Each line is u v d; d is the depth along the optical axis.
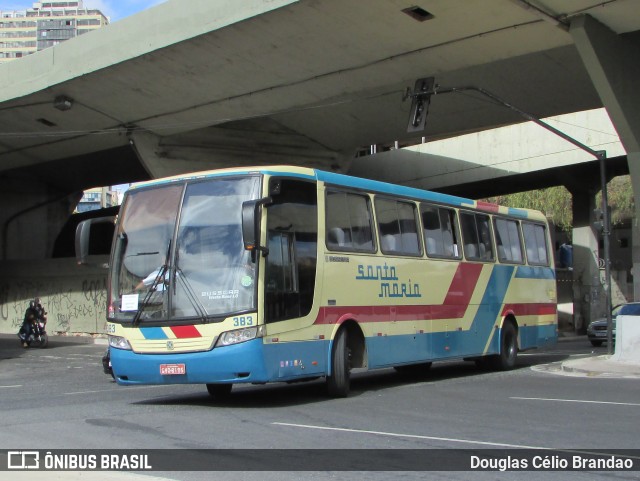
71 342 34.03
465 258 16.83
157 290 11.56
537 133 35.97
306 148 33.94
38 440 8.88
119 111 28.64
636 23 19.59
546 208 48.69
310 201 12.55
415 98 19.30
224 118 28.67
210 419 10.48
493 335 17.77
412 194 15.41
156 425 9.95
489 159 37.12
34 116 29.86
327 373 12.49
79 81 26.16
